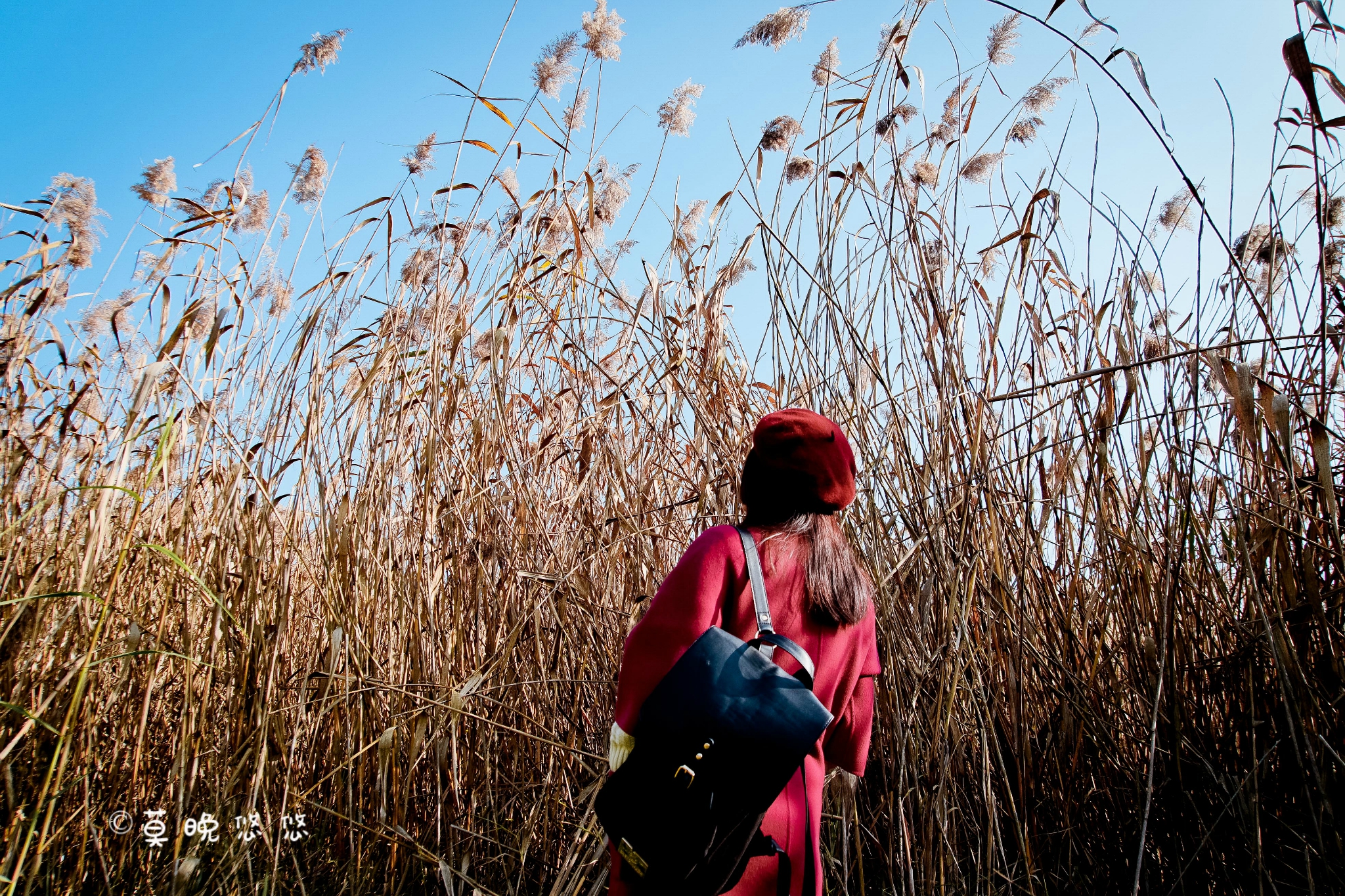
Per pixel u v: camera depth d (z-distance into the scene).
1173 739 2.03
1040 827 2.28
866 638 1.56
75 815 2.15
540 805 2.54
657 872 1.18
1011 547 2.35
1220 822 2.06
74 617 2.27
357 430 2.78
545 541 2.83
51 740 2.14
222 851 2.22
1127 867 2.16
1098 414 2.37
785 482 1.51
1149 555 2.29
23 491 2.54
